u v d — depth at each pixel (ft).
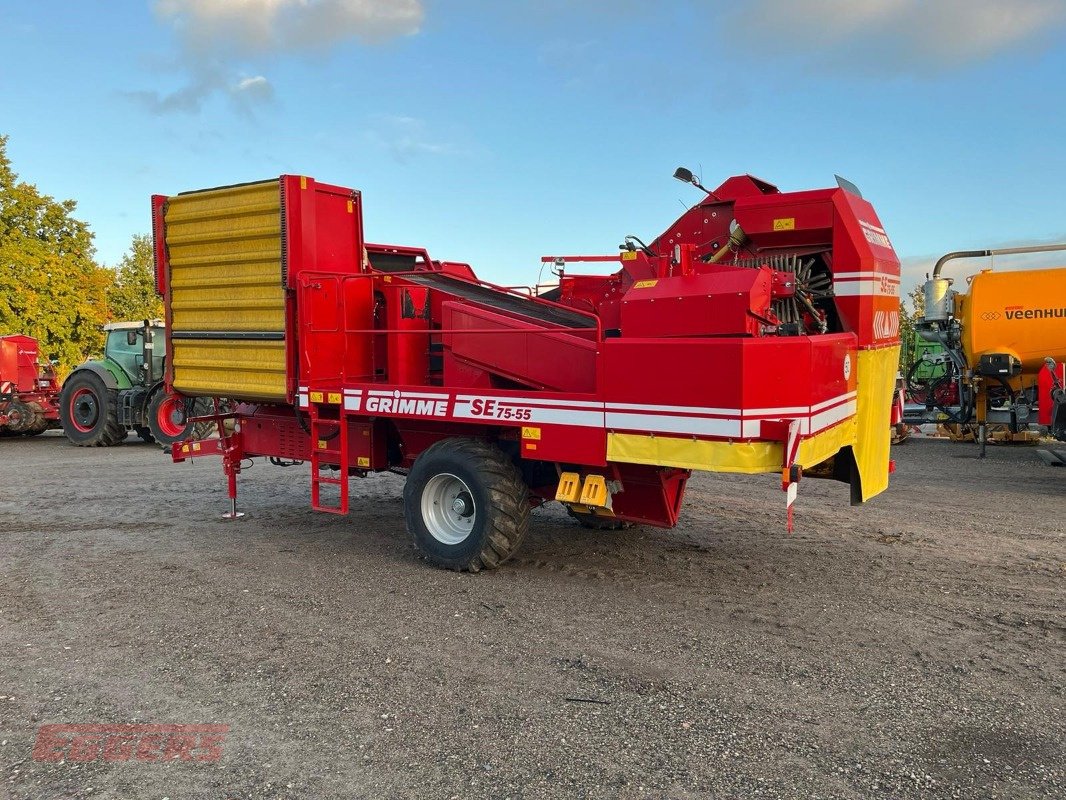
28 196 95.76
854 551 22.61
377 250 27.07
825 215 19.48
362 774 10.72
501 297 24.43
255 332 23.24
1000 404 45.68
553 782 10.48
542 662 14.52
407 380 21.97
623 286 24.29
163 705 12.83
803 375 16.08
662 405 16.83
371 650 15.11
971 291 44.24
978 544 23.40
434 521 20.94
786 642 15.52
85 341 100.99
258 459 43.16
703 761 11.01
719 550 22.70
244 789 10.39
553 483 21.88
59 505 29.99
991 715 12.39
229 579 19.88
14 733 11.94
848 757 11.12
